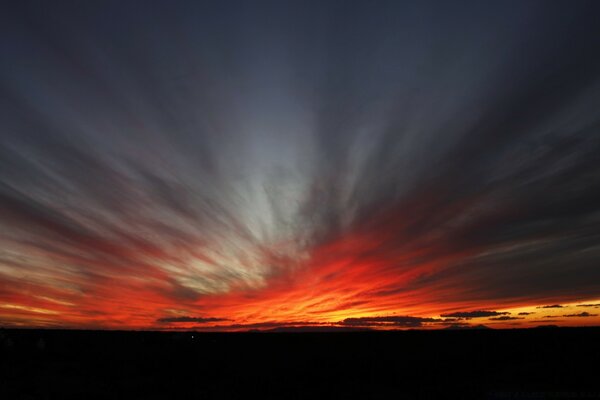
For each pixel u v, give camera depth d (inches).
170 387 1133.7
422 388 1079.0
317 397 1013.8
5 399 896.9
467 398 928.9
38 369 1285.7
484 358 1504.7
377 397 997.8
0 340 1728.6
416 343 2091.5
